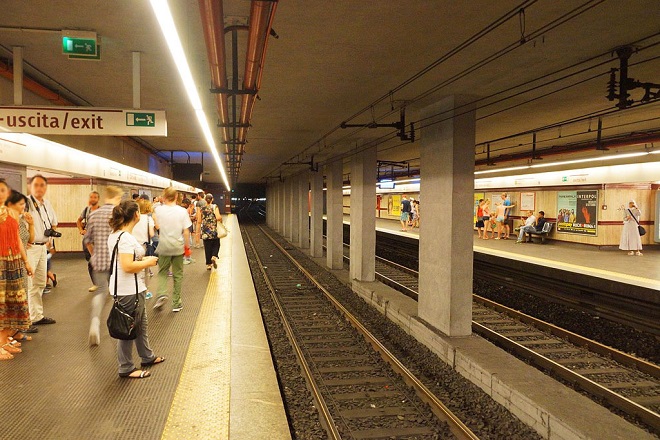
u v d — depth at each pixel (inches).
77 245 473.7
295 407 202.5
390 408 203.9
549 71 221.3
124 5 153.6
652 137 397.4
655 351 283.1
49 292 304.2
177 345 206.7
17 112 197.0
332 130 410.0
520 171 641.6
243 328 238.1
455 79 236.5
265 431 137.2
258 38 149.7
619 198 613.0
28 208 219.1
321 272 579.5
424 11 156.9
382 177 1134.4
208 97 283.7
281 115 342.3
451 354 250.8
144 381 165.9
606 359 272.5
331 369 251.3
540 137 459.2
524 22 163.5
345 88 260.4
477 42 186.2
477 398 210.1
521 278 488.7
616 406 214.1
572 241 660.7
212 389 160.6
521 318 359.6
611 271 423.8
